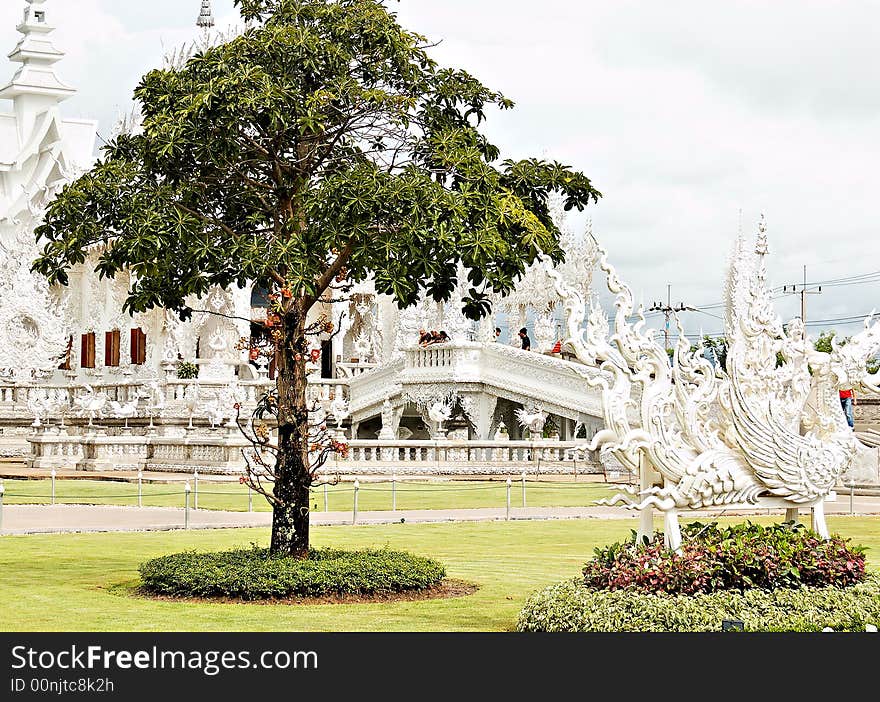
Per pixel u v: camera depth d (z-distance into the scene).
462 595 15.40
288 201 16.27
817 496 13.95
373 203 14.20
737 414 13.36
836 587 12.45
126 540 21.22
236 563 15.41
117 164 15.55
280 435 15.98
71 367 63.41
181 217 15.01
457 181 15.20
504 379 40.34
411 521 24.88
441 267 15.11
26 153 68.81
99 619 13.47
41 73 72.38
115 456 39.59
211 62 15.64
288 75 15.49
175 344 52.09
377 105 15.62
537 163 16.73
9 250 60.34
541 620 12.20
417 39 16.45
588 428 38.19
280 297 16.34
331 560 15.52
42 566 17.98
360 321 59.06
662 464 13.07
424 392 42.22
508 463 37.50
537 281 48.47
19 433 50.69
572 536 22.50
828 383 14.47
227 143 15.18
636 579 12.12
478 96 16.55
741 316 13.56
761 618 11.45
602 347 13.29
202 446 37.31
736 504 13.45
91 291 62.25
